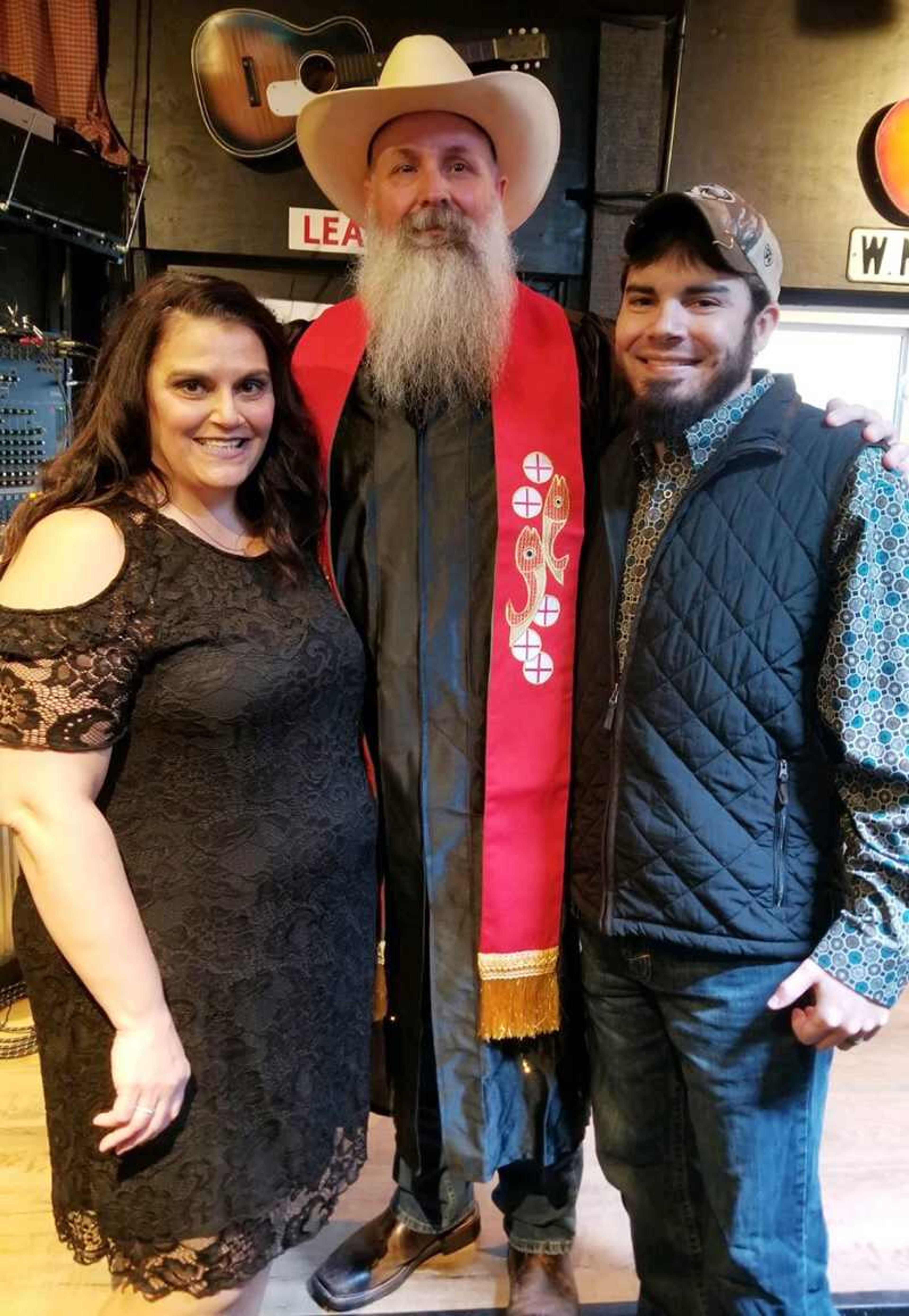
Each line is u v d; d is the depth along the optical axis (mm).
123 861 1080
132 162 2719
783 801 1124
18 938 1145
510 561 1382
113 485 1106
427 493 1402
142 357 1084
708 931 1144
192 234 2811
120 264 2799
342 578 1399
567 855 1426
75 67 2660
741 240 1091
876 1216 1869
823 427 1125
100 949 1015
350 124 1481
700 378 1131
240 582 1131
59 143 2514
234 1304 1173
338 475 1421
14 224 2393
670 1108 1336
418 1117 1504
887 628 1058
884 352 3232
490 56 2219
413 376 1399
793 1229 1220
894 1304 1658
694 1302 1390
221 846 1099
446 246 1406
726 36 2791
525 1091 1485
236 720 1085
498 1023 1410
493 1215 1895
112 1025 1071
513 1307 1593
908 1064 2367
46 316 2752
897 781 1059
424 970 1422
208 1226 1110
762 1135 1192
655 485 1229
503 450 1399
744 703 1110
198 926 1092
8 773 1013
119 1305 1194
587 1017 1421
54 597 1010
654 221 1126
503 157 1557
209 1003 1099
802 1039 1113
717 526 1127
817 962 1096
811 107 2844
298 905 1154
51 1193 1392
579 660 1352
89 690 1004
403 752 1383
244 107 2705
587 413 1507
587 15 2754
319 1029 1190
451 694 1386
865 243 2920
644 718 1171
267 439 1190
